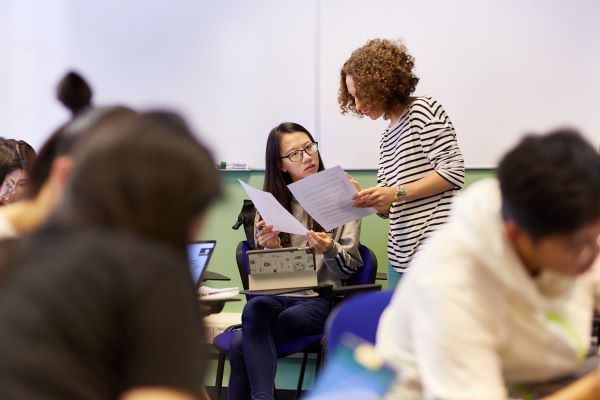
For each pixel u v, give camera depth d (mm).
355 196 2508
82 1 3615
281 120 3408
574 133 1051
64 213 823
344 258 2809
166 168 803
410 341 1184
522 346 1174
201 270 2232
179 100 3537
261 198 2619
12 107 3658
